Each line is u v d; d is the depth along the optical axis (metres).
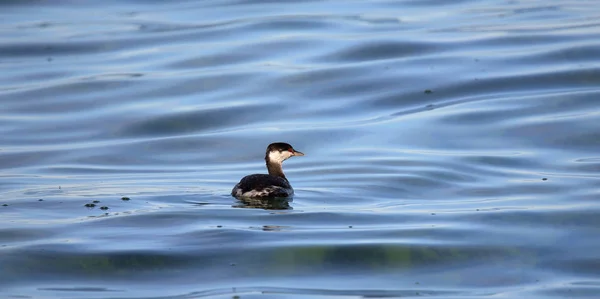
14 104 26.03
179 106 25.59
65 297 12.78
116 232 15.30
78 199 17.53
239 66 28.55
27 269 13.80
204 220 15.93
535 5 34.78
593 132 22.16
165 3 37.72
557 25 31.36
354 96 26.02
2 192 18.34
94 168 20.81
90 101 26.20
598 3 34.41
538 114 23.75
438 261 14.27
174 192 18.09
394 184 18.77
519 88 25.83
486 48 29.19
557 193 17.89
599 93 25.00
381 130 23.25
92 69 29.03
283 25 32.75
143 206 16.92
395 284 13.38
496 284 13.40
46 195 17.95
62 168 20.80
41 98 26.53
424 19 33.25
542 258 14.45
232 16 34.59
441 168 19.91
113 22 34.66
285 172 20.06
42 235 15.21
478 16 33.44
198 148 22.55
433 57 28.52
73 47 31.44
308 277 13.60
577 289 13.13
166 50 30.58
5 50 31.27
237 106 25.39
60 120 24.80
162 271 13.73
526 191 18.12
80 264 13.98
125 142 23.03
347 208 16.92
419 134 22.78
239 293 12.90
